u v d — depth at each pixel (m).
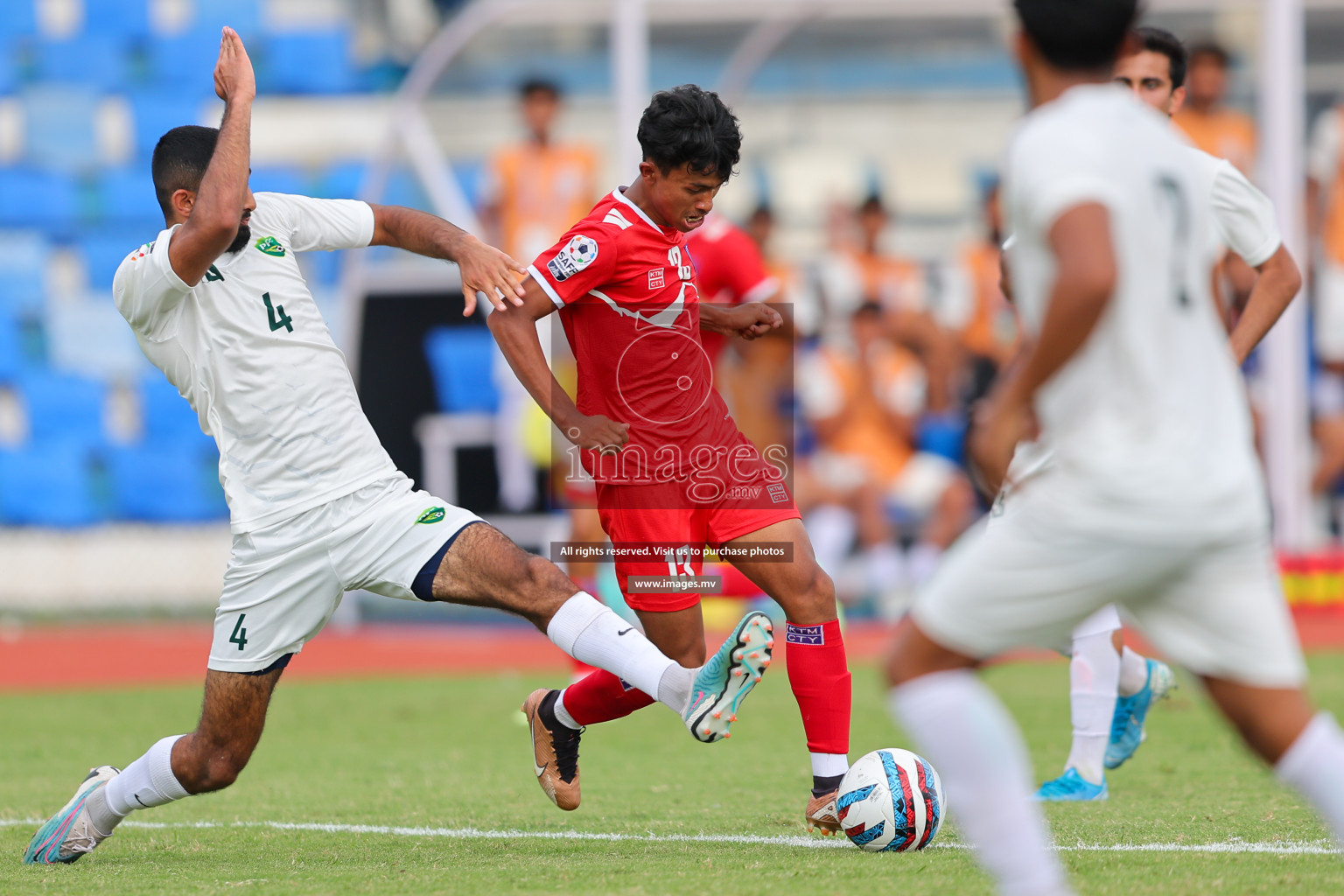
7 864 14.48
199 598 47.56
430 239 14.79
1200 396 9.49
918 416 42.97
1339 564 40.88
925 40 44.59
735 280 21.97
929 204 45.56
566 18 42.28
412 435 41.81
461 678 33.22
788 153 45.41
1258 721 10.11
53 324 51.56
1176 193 9.63
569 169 41.44
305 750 23.23
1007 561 9.63
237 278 13.86
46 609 46.41
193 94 58.97
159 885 13.04
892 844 13.96
